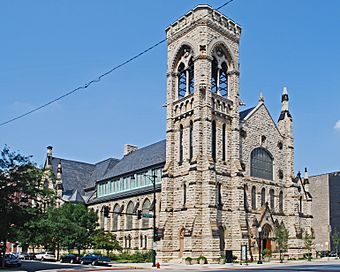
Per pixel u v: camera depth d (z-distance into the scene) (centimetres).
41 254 9044
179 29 7762
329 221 12750
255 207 7556
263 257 7250
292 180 8169
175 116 7569
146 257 7725
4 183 5259
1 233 5244
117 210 9588
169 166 7388
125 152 11269
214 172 6869
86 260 6831
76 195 10831
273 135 8194
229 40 7725
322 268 4700
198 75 7206
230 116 7469
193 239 6594
